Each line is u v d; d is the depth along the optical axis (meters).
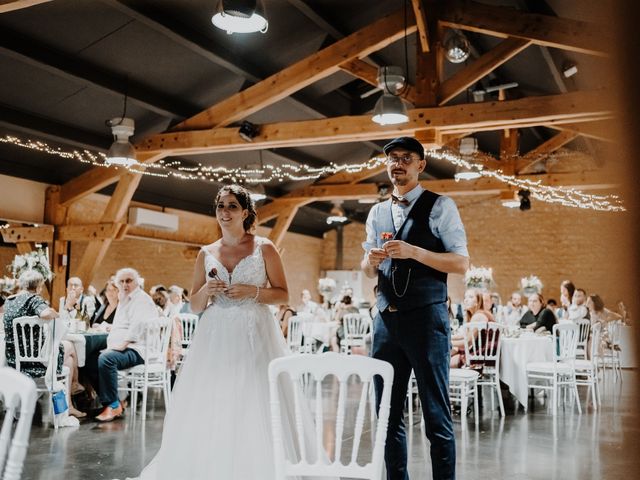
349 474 2.05
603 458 4.33
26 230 10.34
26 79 7.91
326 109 10.52
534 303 8.40
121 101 8.87
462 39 7.73
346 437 5.01
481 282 8.98
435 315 2.63
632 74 0.27
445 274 2.73
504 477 3.81
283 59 8.93
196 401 2.95
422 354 2.62
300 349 8.98
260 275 3.11
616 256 0.28
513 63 9.84
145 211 11.46
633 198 0.27
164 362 6.09
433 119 7.94
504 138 12.55
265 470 2.84
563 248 15.14
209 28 7.73
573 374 6.43
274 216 14.01
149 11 7.02
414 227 2.72
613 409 6.61
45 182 10.28
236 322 3.00
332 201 15.78
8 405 1.57
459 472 3.93
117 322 5.85
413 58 9.99
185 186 12.37
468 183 13.03
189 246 13.71
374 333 2.79
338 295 17.33
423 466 4.09
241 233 3.20
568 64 8.21
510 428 5.50
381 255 2.59
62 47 7.46
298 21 8.28
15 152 9.55
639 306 0.27
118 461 4.12
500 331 6.21
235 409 2.90
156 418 5.71
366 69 8.38
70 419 5.30
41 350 5.23
